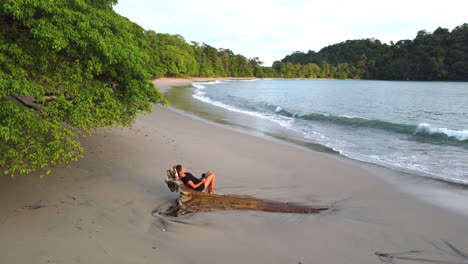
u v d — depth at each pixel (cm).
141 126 1334
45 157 493
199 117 1903
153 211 557
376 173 865
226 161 925
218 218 542
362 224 547
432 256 453
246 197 622
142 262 404
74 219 504
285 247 461
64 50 537
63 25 495
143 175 744
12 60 462
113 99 616
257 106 2742
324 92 5850
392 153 1106
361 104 3384
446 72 12756
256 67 17825
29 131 469
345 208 623
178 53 8744
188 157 933
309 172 862
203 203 578
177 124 1523
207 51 13638
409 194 711
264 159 974
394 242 489
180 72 9025
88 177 691
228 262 416
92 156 832
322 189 735
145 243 449
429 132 1448
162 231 487
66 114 530
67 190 614
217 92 4788
